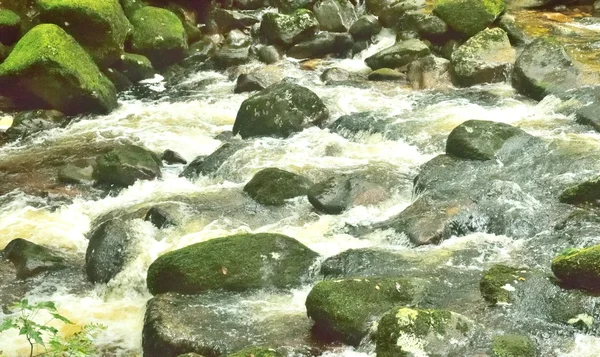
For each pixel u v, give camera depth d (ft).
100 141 36.32
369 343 19.35
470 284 21.89
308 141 34.09
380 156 32.48
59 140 36.63
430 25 45.27
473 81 39.52
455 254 23.65
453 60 40.24
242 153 32.71
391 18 49.26
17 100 39.45
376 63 43.93
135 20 45.75
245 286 22.65
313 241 25.79
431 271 22.71
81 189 31.48
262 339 20.18
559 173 28.25
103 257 24.86
